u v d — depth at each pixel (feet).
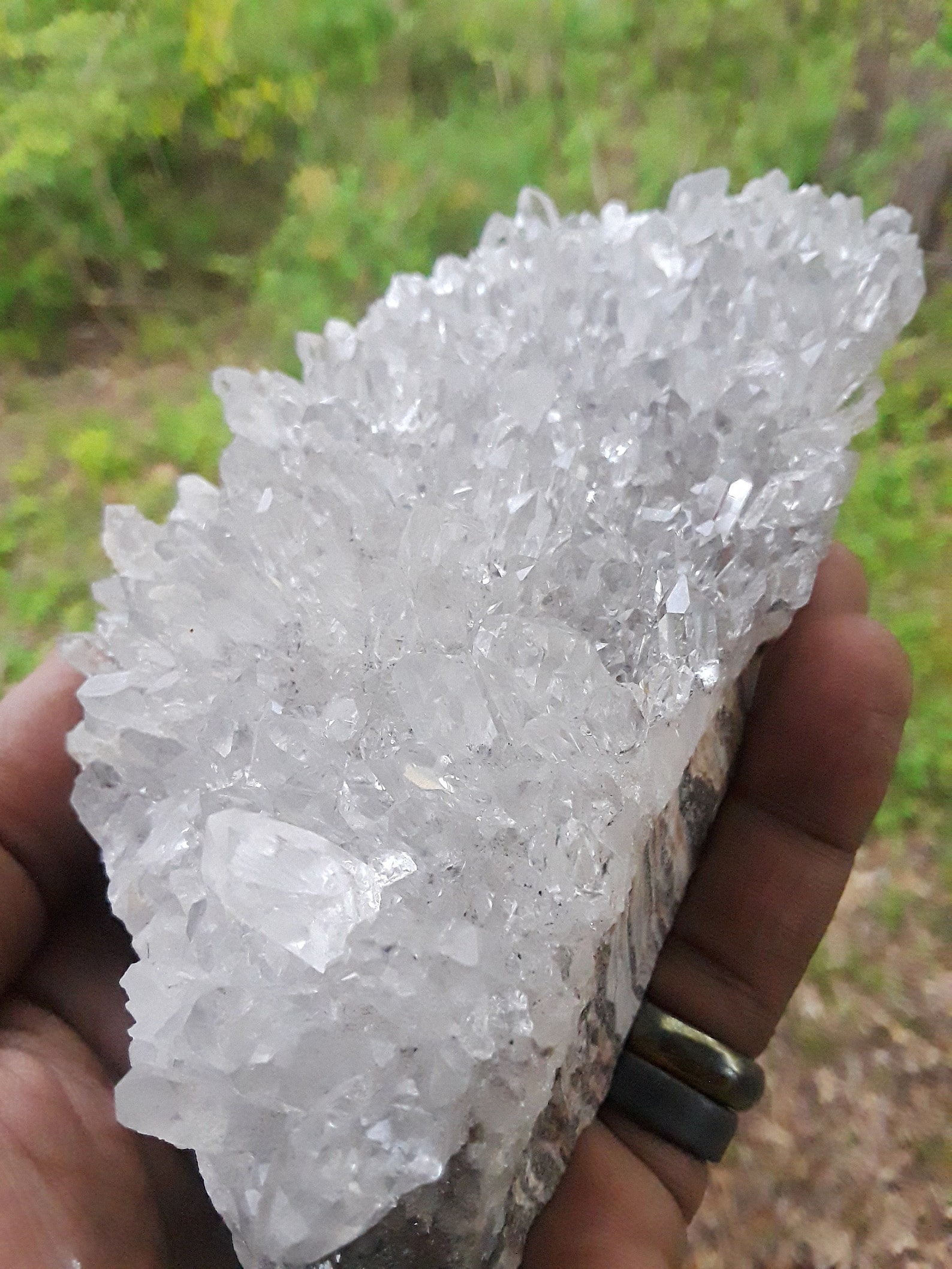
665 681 0.34
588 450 0.37
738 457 0.40
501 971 0.29
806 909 0.47
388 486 0.38
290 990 0.28
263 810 0.31
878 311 0.46
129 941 0.42
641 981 0.43
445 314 0.45
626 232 0.48
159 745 0.36
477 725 0.30
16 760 0.41
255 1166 0.28
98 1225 0.35
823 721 0.45
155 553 0.40
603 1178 0.41
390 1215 0.29
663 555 0.37
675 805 0.41
